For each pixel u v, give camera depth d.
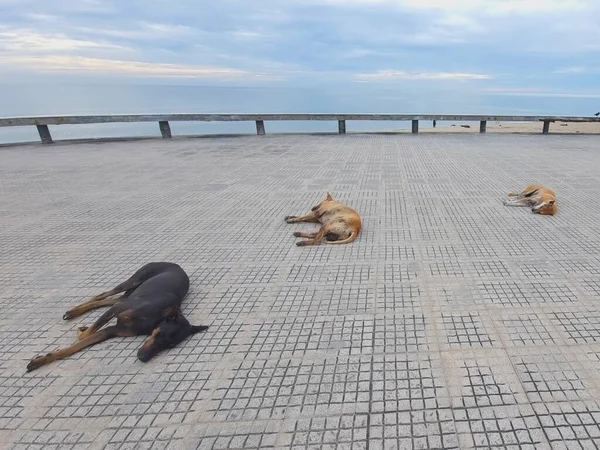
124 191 7.10
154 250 4.50
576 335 2.82
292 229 5.08
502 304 3.23
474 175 7.81
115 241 4.79
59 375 2.54
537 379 2.41
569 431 2.06
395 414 2.19
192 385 2.43
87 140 13.34
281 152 10.92
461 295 3.39
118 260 4.26
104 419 2.19
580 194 6.34
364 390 2.36
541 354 2.63
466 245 4.42
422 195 6.45
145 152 11.23
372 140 13.02
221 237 4.85
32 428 2.15
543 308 3.16
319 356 2.67
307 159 9.81
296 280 3.72
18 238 4.93
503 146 11.51
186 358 2.67
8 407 2.30
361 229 4.98
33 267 4.12
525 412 2.18
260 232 5.00
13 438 2.09
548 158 9.55
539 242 4.46
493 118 14.33
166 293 3.04
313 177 7.88
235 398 2.32
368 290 3.51
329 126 38.50
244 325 3.04
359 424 2.13
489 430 2.07
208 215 5.70
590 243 4.39
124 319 2.82
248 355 2.70
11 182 7.83
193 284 3.68
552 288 3.46
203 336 2.90
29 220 5.61
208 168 8.95
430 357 2.63
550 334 2.84
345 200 6.25
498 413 2.18
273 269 3.96
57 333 3.01
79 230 5.18
